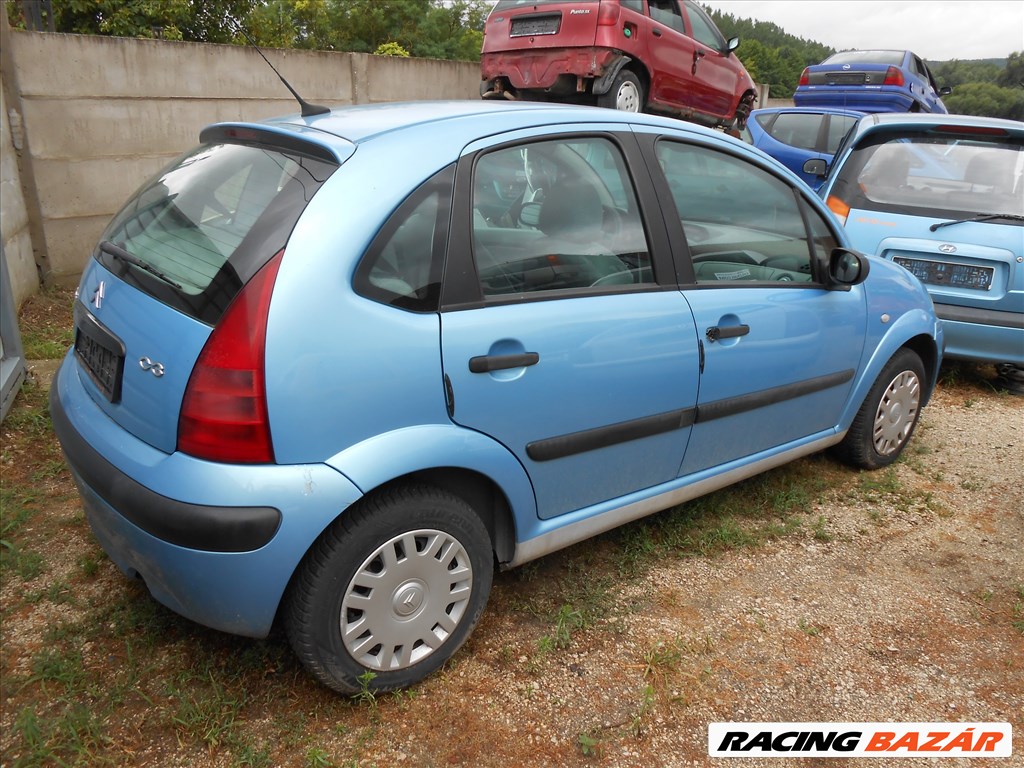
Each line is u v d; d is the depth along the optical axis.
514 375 2.30
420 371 2.10
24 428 3.72
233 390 1.89
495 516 2.50
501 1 8.34
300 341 1.93
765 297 3.05
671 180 2.81
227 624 2.05
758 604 2.87
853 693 2.46
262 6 14.06
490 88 8.52
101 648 2.38
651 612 2.77
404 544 2.17
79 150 6.14
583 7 7.45
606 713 2.30
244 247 1.99
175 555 1.95
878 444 3.94
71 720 2.07
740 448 3.17
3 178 5.23
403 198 2.13
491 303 2.27
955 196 5.12
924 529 3.49
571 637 2.61
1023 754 2.25
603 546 3.15
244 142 2.43
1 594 2.60
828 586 3.02
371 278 2.05
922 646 2.69
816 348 3.28
